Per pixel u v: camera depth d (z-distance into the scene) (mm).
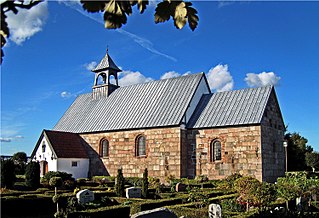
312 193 19266
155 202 15914
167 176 29000
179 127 29281
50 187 25594
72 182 26625
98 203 17969
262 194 13727
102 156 34625
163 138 30203
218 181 26609
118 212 14953
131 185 27734
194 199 17047
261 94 28875
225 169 27531
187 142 29828
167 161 29672
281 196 16625
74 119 38812
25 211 17109
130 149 32344
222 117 28766
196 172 28953
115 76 39781
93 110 38125
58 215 14102
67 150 34156
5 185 24562
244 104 28828
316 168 38281
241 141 27109
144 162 31141
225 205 14680
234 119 27875
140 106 34062
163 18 2807
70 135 36125
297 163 38969
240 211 13891
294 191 16719
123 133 33062
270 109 28531
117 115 34906
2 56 2955
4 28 2779
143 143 31719
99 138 34969
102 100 38625
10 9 2779
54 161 33031
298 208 16156
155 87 35156
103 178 31891
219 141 28266
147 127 31125
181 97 31812
